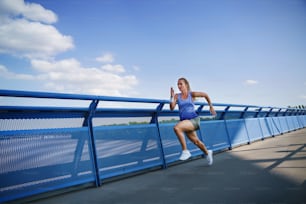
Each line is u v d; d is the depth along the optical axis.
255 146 7.11
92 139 3.57
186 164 4.79
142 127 4.41
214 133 6.40
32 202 2.72
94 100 3.59
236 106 7.39
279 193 2.38
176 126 4.05
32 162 2.87
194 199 2.42
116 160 3.79
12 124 2.82
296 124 15.95
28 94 2.83
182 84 4.31
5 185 2.61
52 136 3.12
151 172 4.18
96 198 2.73
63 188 3.19
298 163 3.83
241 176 3.25
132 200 2.55
